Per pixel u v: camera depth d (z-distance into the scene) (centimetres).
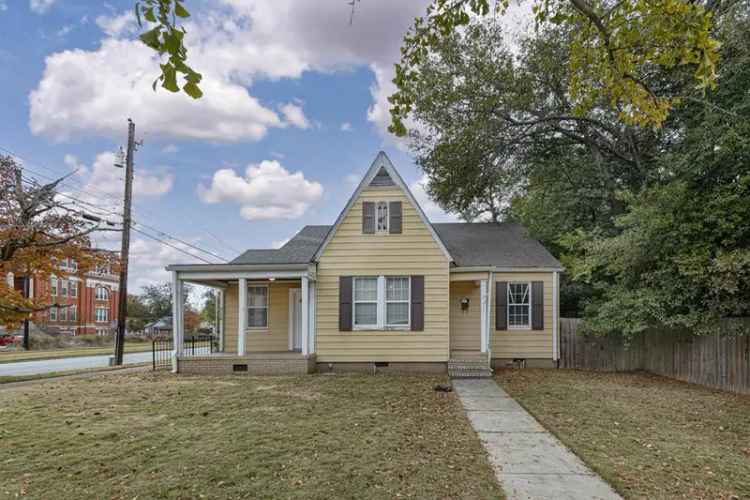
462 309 1395
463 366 1180
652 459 517
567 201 1698
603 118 1639
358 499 402
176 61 264
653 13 462
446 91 1589
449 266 1266
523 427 658
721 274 914
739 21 1006
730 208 958
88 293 4741
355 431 621
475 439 594
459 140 1582
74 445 567
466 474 466
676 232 1032
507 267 1358
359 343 1250
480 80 1591
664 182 1281
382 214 1277
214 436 598
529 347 1363
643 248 1118
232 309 1459
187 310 4350
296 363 1212
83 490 428
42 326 3797
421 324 1237
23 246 1502
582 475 468
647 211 1096
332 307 1265
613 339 1324
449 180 1689
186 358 1252
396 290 1265
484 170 1697
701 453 541
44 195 1552
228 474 462
